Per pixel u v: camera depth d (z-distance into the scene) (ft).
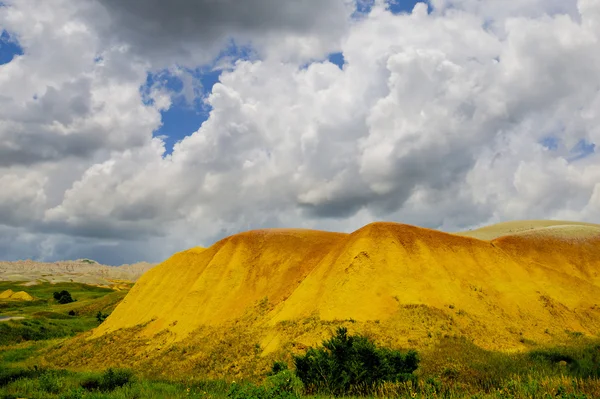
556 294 120.16
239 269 134.10
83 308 258.57
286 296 119.85
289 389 56.75
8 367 100.78
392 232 118.32
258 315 114.93
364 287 102.53
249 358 93.25
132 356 115.24
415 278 106.11
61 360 121.29
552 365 67.77
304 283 114.52
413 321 92.68
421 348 83.15
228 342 104.01
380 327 91.09
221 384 77.15
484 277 116.16
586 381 49.08
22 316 216.95
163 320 131.13
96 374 88.33
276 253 135.95
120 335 132.05
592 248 157.17
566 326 105.70
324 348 70.90
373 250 111.55
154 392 65.98
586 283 126.62
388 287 102.47
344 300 99.76
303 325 96.37
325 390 58.65
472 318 98.63
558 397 43.29
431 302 100.27
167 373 95.50
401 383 57.21
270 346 94.84
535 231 166.20
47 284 460.55
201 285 133.08
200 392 63.93
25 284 452.76
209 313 123.03
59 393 70.03
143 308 144.66
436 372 67.36
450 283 107.96
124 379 79.92
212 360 97.30
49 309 258.16
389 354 66.59
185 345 110.73
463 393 52.90
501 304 108.58
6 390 70.90
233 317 118.83
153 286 152.35
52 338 172.35
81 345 133.49
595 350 69.72
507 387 48.96
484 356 75.92
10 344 155.94
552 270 129.39
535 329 101.86
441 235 125.18
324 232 146.82
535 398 44.24
